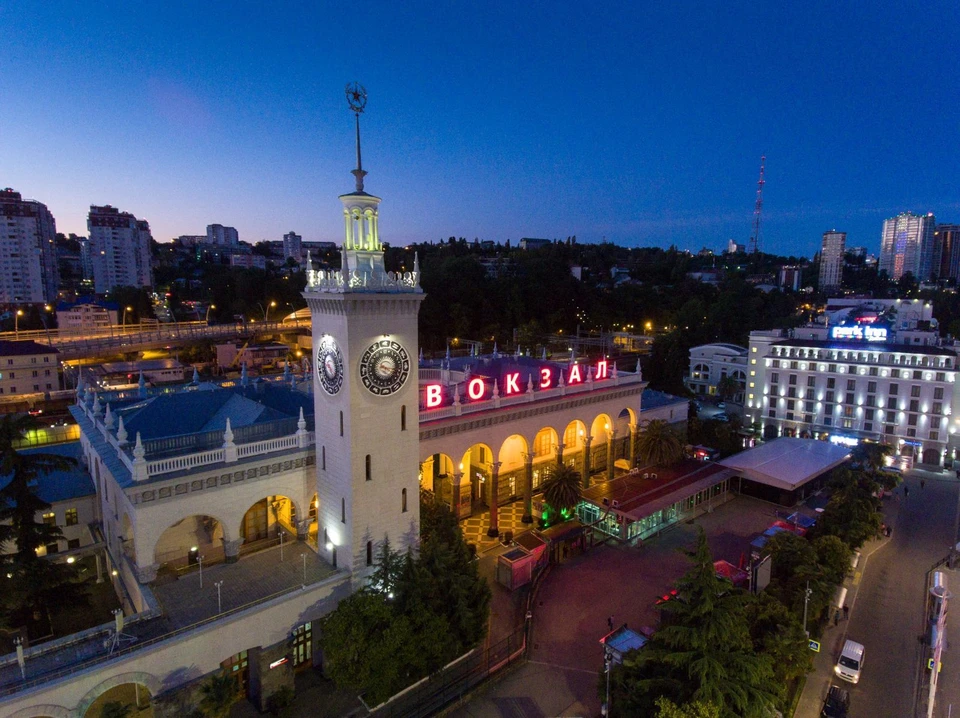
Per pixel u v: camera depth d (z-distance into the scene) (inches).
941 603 1764.3
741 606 1444.4
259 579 1630.2
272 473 1754.4
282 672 1521.9
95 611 1892.2
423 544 1774.1
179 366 5142.7
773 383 4382.4
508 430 2487.7
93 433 2023.9
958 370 3639.3
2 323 6884.8
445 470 2677.2
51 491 2130.9
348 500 1646.2
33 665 1242.6
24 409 4375.0
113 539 1911.9
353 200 1600.6
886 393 3902.6
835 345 4183.1
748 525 2736.2
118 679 1262.3
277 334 7347.4
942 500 3149.6
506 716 1526.8
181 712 1342.3
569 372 2864.2
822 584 1807.3
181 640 1336.1
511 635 1839.3
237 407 2037.4
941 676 1718.8
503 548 2407.7
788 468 3031.5
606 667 1473.9
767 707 1306.6
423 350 6983.3
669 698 1333.7
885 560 2450.8
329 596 1616.6
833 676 1731.1
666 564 2340.1
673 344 5792.3
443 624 1569.9
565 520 2620.6
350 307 1551.4
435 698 1565.0
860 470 2763.3
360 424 1626.5
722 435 3757.4
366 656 1437.0
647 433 3080.7
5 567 1637.6
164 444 1716.3
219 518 1667.1
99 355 5364.2
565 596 2103.8
